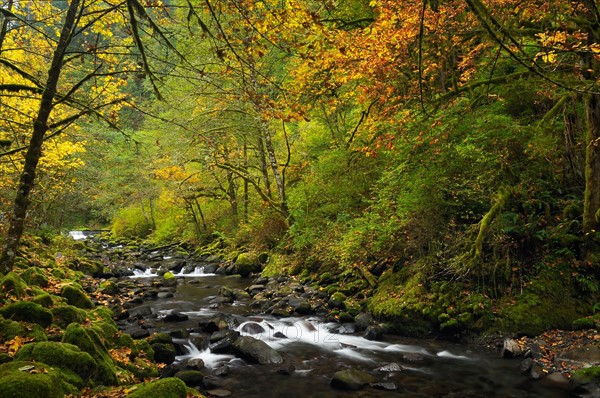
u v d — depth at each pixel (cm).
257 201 2048
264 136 1802
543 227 905
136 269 1878
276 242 1747
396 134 972
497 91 1048
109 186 2819
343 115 1734
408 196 952
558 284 829
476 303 855
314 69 1089
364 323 938
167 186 2506
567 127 934
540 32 797
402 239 1045
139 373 610
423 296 920
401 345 837
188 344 812
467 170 941
